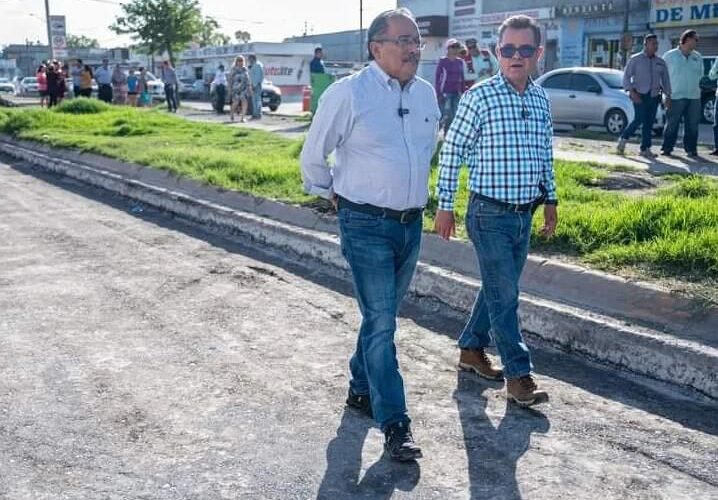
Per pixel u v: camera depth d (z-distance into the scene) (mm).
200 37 64125
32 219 10578
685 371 4797
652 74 13695
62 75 29062
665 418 4492
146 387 4941
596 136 18516
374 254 4117
